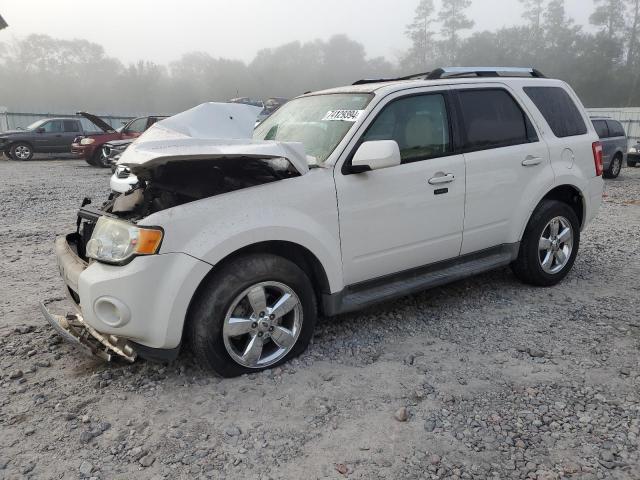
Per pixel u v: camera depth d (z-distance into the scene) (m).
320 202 3.55
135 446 2.80
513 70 4.95
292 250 3.66
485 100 4.50
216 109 4.29
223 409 3.10
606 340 3.93
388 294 3.98
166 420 3.01
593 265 5.81
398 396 3.23
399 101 4.02
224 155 3.11
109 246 3.19
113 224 3.23
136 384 3.38
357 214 3.73
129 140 17.70
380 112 3.90
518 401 3.15
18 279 5.53
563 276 5.16
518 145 4.63
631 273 5.52
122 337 3.22
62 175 15.98
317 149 3.89
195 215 3.19
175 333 3.18
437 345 3.89
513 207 4.62
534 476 2.54
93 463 2.67
